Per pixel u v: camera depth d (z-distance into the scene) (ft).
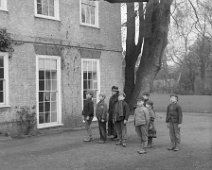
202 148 44.29
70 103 62.34
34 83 55.88
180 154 40.60
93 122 67.05
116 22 73.10
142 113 41.22
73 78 62.90
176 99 42.83
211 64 186.50
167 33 78.64
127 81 84.07
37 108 56.39
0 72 51.42
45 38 57.72
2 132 51.06
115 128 47.03
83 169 33.22
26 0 54.90
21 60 53.93
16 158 37.27
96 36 67.97
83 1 65.92
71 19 62.59
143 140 41.06
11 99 52.54
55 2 60.18
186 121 80.89
